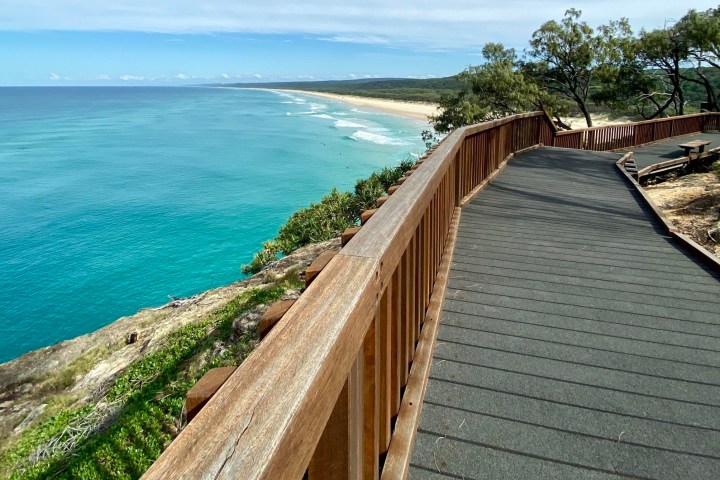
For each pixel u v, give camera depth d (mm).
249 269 14570
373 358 1232
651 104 24547
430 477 1624
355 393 1016
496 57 20438
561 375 2234
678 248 4223
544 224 4914
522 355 2404
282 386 681
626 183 7449
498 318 2803
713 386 2170
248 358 745
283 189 32719
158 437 5180
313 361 746
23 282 19047
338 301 946
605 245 4273
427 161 2842
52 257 21562
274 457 572
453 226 4445
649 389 2143
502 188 6641
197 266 20484
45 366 9164
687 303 3070
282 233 16281
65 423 6293
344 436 965
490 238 4379
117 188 33750
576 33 18969
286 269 8828
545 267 3670
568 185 7125
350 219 16703
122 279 19312
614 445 1788
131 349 8273
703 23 18031
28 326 16031
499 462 1694
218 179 36031
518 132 9969
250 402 642
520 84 18781
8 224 25969
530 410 1979
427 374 2137
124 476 4750
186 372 6238
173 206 29094
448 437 1810
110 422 5758
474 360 2346
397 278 1612
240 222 26031
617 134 13125
